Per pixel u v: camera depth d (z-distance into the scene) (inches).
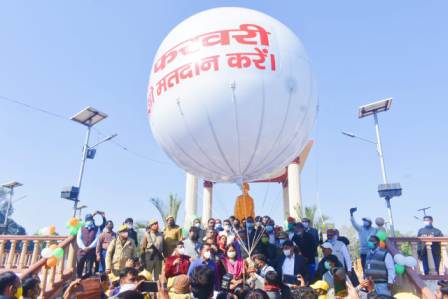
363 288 203.8
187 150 200.4
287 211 662.5
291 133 196.9
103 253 289.7
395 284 264.8
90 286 175.2
